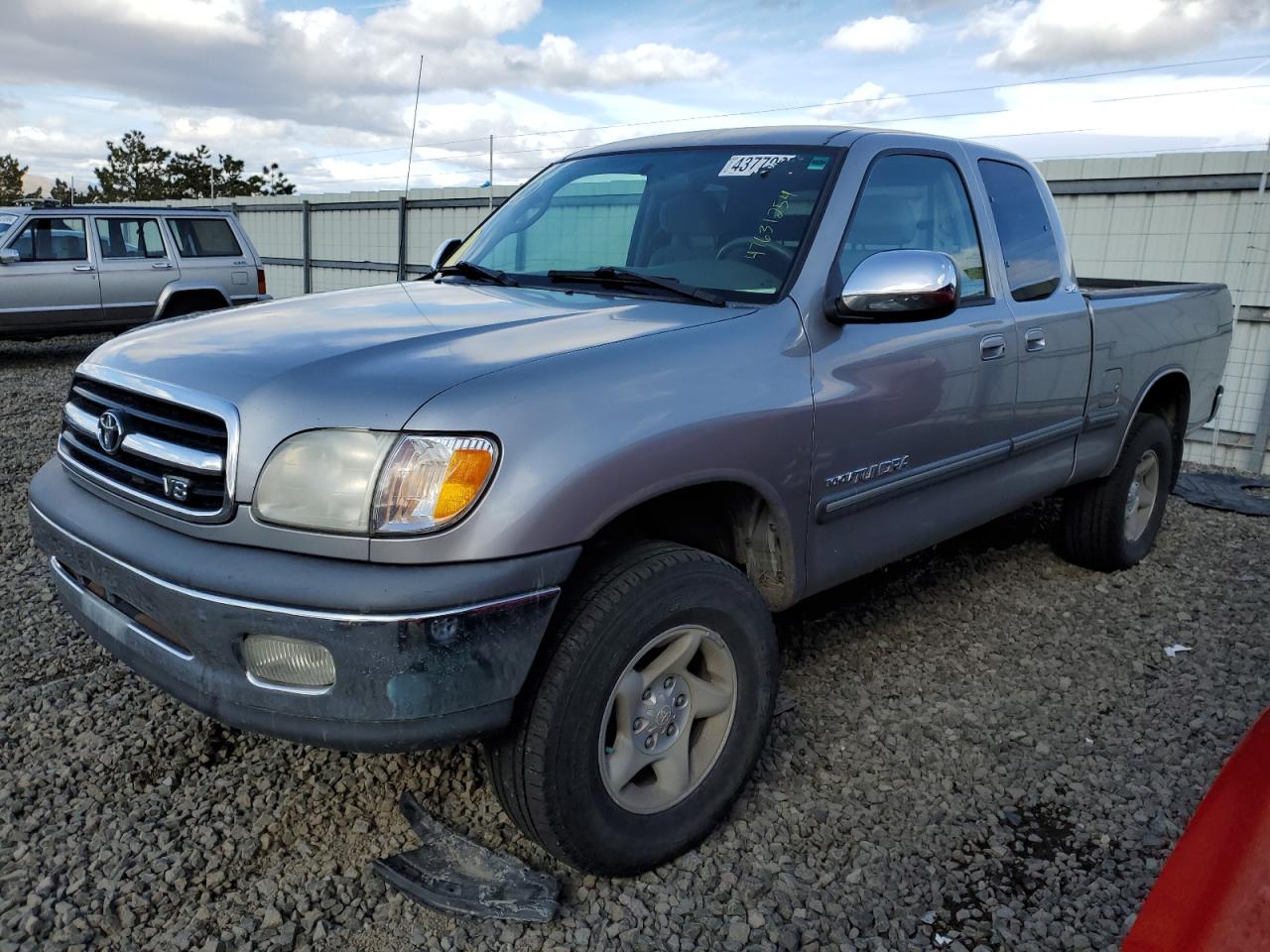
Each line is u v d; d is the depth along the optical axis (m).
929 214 3.32
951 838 2.62
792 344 2.64
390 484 1.94
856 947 2.22
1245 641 3.97
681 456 2.28
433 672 1.94
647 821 2.37
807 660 3.66
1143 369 4.39
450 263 3.62
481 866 2.41
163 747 2.95
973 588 4.49
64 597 2.56
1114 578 4.68
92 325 11.57
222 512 2.06
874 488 2.93
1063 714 3.32
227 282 12.43
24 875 2.37
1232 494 6.53
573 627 2.13
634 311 2.64
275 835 2.55
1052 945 2.24
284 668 1.99
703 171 3.23
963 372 3.21
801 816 2.70
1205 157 8.19
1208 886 1.31
